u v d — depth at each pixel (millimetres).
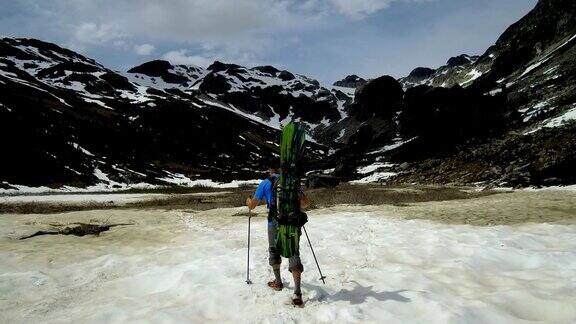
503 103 80062
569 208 15664
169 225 14617
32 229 13500
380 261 7551
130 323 4684
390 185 48250
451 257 7820
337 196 28281
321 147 145250
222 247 9383
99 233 12945
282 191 5488
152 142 88750
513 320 4469
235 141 113000
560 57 90750
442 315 4520
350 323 4516
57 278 7004
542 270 6555
